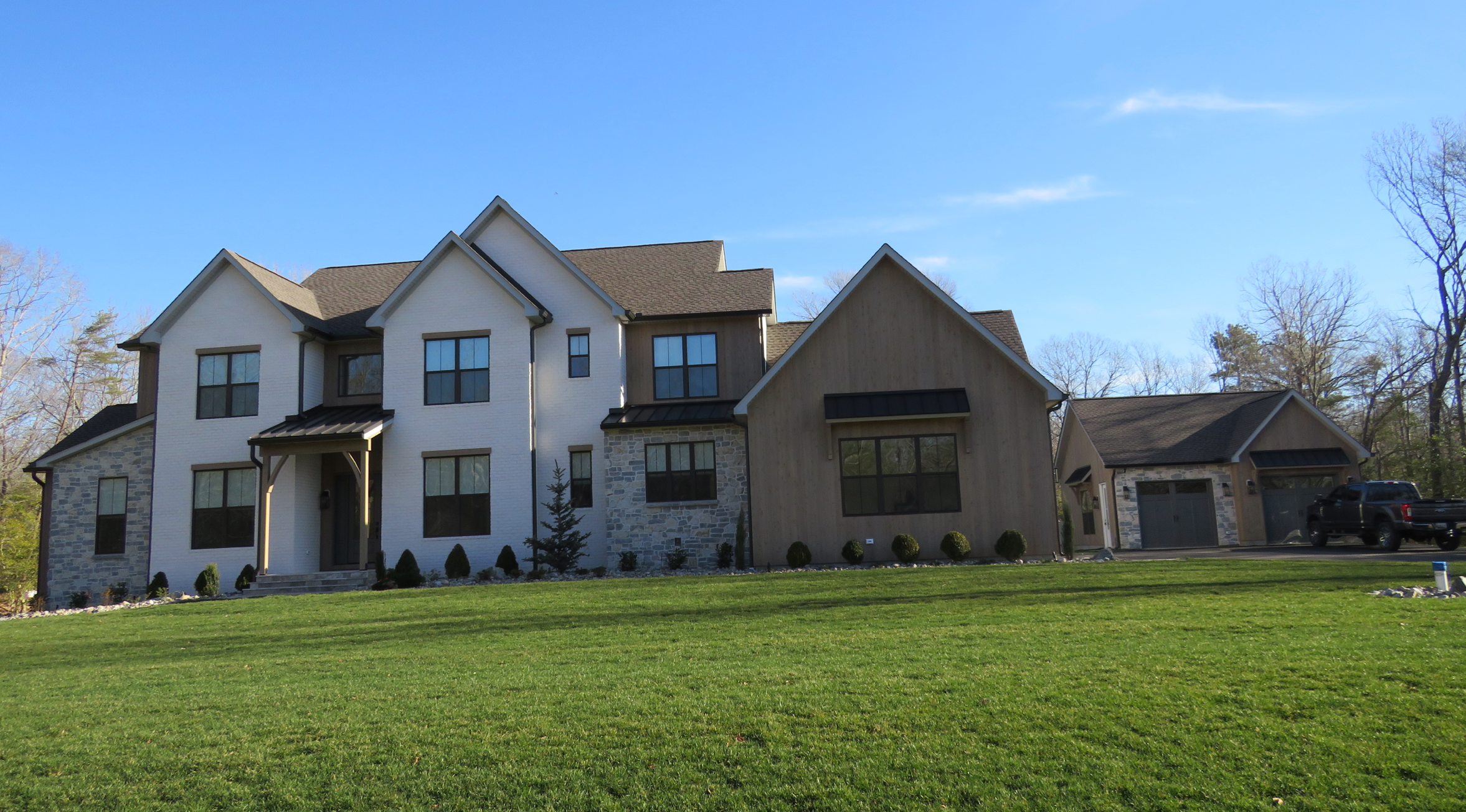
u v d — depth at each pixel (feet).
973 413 81.76
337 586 80.23
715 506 85.20
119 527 90.99
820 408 82.84
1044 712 26.48
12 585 102.12
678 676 33.68
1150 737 24.27
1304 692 27.55
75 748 28.07
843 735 25.49
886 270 84.07
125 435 92.17
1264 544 107.24
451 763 24.99
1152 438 117.60
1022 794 21.42
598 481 88.02
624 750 25.25
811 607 52.85
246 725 29.53
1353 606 44.39
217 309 89.92
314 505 88.99
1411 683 28.17
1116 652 34.55
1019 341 93.04
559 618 52.70
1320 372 168.45
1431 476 120.88
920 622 45.34
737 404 83.10
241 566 86.69
